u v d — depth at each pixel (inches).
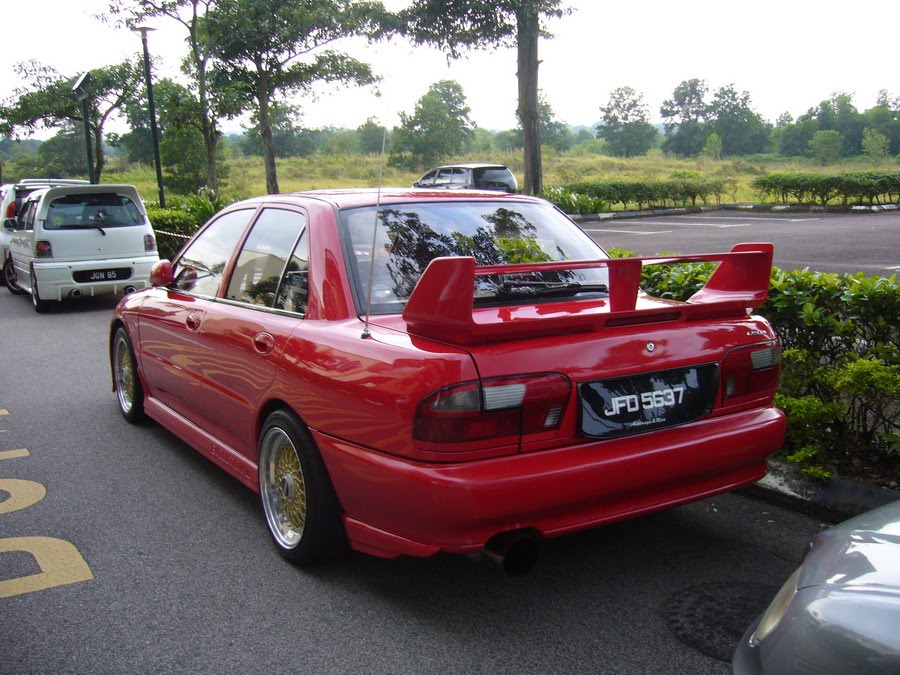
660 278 235.0
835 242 666.8
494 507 108.3
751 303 134.8
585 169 2060.8
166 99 1026.7
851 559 80.2
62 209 455.8
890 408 175.8
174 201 805.9
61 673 111.3
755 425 132.0
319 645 117.5
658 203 1148.5
